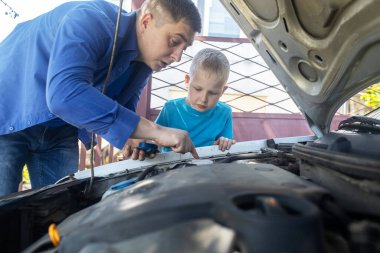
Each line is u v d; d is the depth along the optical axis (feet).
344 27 2.02
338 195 1.53
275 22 2.67
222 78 4.43
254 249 0.90
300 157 2.03
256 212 1.02
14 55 3.65
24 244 2.05
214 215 1.07
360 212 1.35
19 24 3.95
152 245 1.04
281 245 0.88
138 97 4.66
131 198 1.41
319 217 0.94
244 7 2.96
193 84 4.56
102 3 3.41
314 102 3.21
